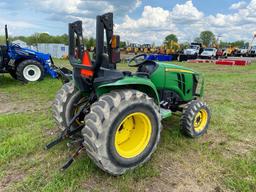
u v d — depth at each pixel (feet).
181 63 67.31
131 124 9.42
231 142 11.98
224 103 19.24
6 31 26.04
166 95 12.28
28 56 27.07
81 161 9.50
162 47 96.99
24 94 21.47
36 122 14.06
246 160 10.15
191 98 13.70
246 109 17.58
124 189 8.13
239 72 42.88
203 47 103.45
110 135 8.04
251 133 13.14
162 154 10.48
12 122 13.74
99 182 8.48
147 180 8.69
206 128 12.73
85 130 8.05
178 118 14.71
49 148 9.64
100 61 8.14
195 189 8.34
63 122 10.49
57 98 10.64
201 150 10.92
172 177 8.94
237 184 8.55
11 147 10.65
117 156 8.39
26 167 9.31
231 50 118.73
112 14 8.09
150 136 9.38
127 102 8.28
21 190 8.04
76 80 9.35
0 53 25.94
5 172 9.02
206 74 38.27
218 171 9.36
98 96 8.98
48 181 8.48
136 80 8.78
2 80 28.48
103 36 8.09
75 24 9.16
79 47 9.23
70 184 8.27
